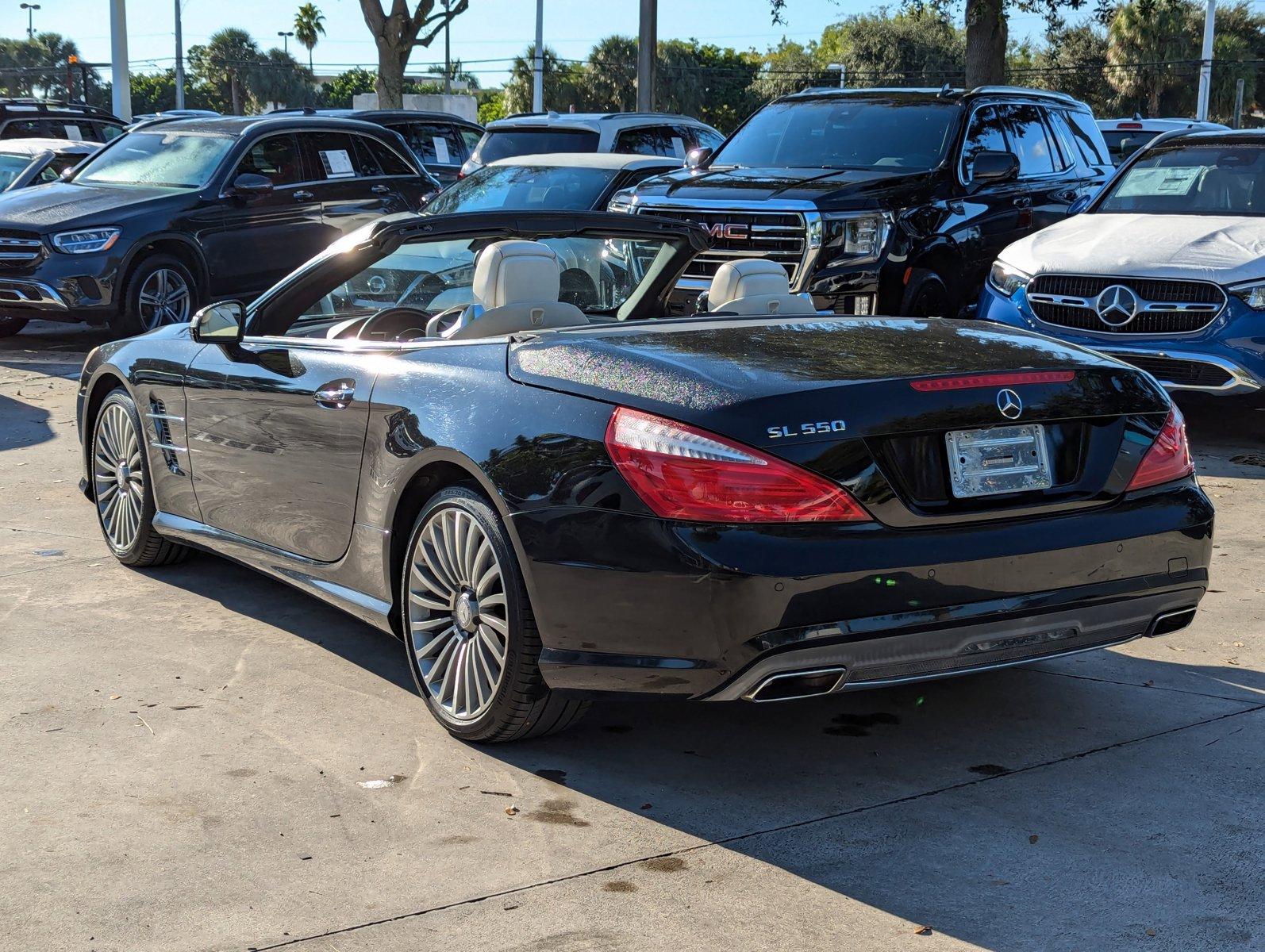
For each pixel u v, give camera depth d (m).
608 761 3.77
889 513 3.28
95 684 4.30
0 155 15.51
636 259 4.86
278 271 12.53
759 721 4.07
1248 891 3.04
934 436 3.36
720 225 8.89
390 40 32.06
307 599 5.24
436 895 3.02
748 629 3.18
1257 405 7.61
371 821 3.38
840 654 3.22
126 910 2.94
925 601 3.28
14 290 11.46
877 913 2.95
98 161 12.81
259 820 3.38
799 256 8.70
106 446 5.68
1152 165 9.08
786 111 10.55
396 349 4.14
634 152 13.65
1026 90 10.98
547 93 71.81
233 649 4.66
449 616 3.93
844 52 65.31
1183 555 3.68
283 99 91.88
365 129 13.38
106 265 11.34
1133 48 62.41
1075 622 3.52
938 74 62.88
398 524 4.05
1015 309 8.14
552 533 3.43
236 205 12.14
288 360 4.51
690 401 3.31
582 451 3.41
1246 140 8.90
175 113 16.91
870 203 8.83
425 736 3.92
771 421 3.23
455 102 35.03
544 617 3.48
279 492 4.56
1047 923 2.90
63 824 3.35
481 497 3.69
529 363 3.71
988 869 3.14
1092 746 3.86
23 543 5.97
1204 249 7.73
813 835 3.32
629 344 3.69
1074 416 3.53
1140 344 7.67
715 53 79.25
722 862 3.18
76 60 38.25
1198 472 7.38
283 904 2.98
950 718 4.08
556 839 3.29
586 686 3.47
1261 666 4.51
